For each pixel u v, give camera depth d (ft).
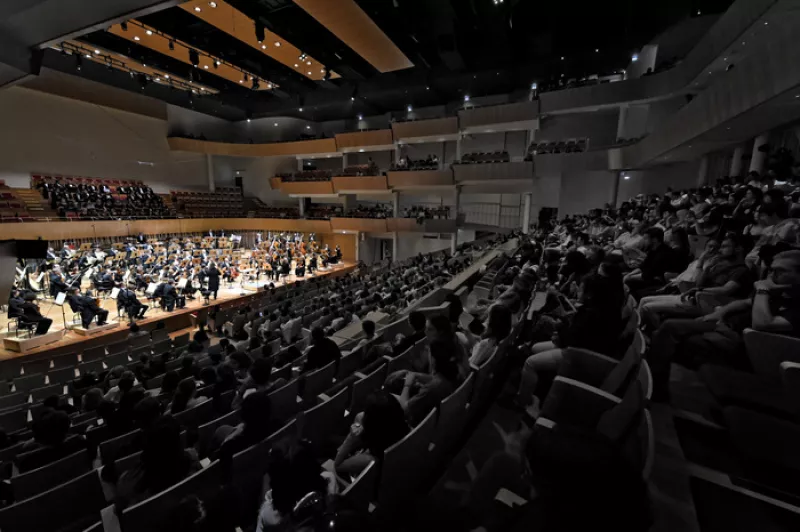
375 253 82.53
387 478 5.90
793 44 16.79
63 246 48.70
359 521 4.02
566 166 52.60
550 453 5.11
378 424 5.78
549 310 13.23
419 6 45.98
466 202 74.54
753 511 4.66
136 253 51.83
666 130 35.50
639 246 17.10
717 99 24.91
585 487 4.66
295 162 87.51
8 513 7.27
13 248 22.35
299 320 26.89
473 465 7.29
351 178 70.69
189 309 40.24
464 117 61.52
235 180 87.40
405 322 18.12
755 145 28.12
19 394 18.04
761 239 10.93
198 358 20.54
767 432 5.36
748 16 29.25
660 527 4.56
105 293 39.17
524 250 20.68
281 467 4.44
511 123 58.29
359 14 42.24
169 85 73.31
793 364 5.70
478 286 24.61
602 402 6.27
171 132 74.69
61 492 7.80
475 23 51.37
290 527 4.14
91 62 60.64
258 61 63.57
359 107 81.87
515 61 62.90
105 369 22.02
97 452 11.37
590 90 51.62
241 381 13.78
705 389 7.32
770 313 6.73
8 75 19.02
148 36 50.62
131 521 6.04
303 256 65.51
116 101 64.34
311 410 9.00
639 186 51.78
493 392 9.84
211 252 61.05
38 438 9.86
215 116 82.99
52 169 57.67
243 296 46.52
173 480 7.01
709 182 39.93
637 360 6.44
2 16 15.93
